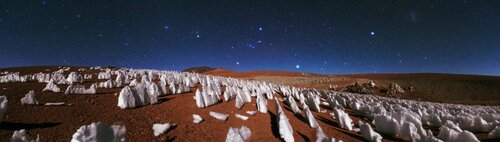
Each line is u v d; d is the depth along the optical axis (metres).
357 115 10.11
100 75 12.59
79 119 4.85
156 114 5.79
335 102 11.23
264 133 5.80
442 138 6.65
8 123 4.18
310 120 7.12
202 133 5.17
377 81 39.47
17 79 9.45
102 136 3.16
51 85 7.36
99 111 5.48
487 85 35.56
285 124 5.62
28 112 4.84
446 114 10.11
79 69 22.12
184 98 7.79
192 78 13.37
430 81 38.97
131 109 5.91
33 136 3.90
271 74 56.56
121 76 10.48
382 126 7.19
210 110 6.72
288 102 10.11
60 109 5.27
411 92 33.97
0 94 6.09
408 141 6.66
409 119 7.61
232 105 7.75
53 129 4.26
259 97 8.06
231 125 5.92
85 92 7.13
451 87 36.22
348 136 6.78
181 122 5.50
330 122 8.14
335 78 43.28
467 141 6.14
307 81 40.91
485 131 8.29
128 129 4.68
